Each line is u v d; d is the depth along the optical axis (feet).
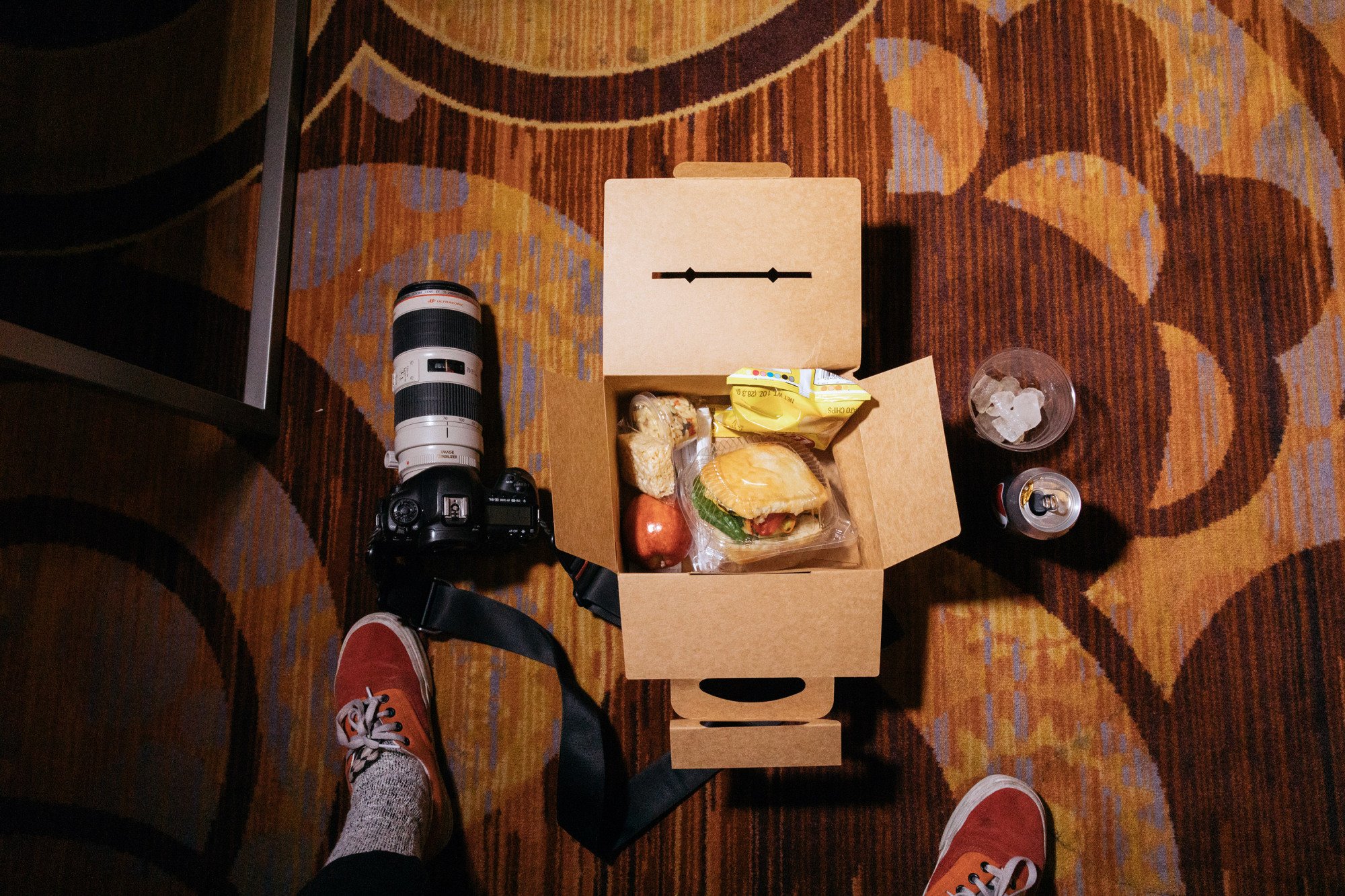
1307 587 3.46
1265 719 3.41
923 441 2.68
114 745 3.43
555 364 3.63
